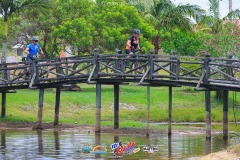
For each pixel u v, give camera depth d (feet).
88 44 154.20
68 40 157.17
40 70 114.01
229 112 142.82
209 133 96.27
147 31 164.55
